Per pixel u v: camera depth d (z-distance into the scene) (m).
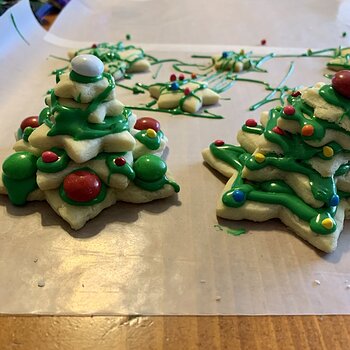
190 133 0.21
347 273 0.14
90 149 0.15
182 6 0.37
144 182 0.16
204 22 0.34
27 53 0.27
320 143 0.15
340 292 0.13
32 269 0.13
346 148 0.15
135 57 0.27
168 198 0.16
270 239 0.15
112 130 0.15
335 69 0.28
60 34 0.30
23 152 0.16
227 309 0.12
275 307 0.12
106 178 0.15
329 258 0.14
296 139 0.15
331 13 0.36
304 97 0.15
